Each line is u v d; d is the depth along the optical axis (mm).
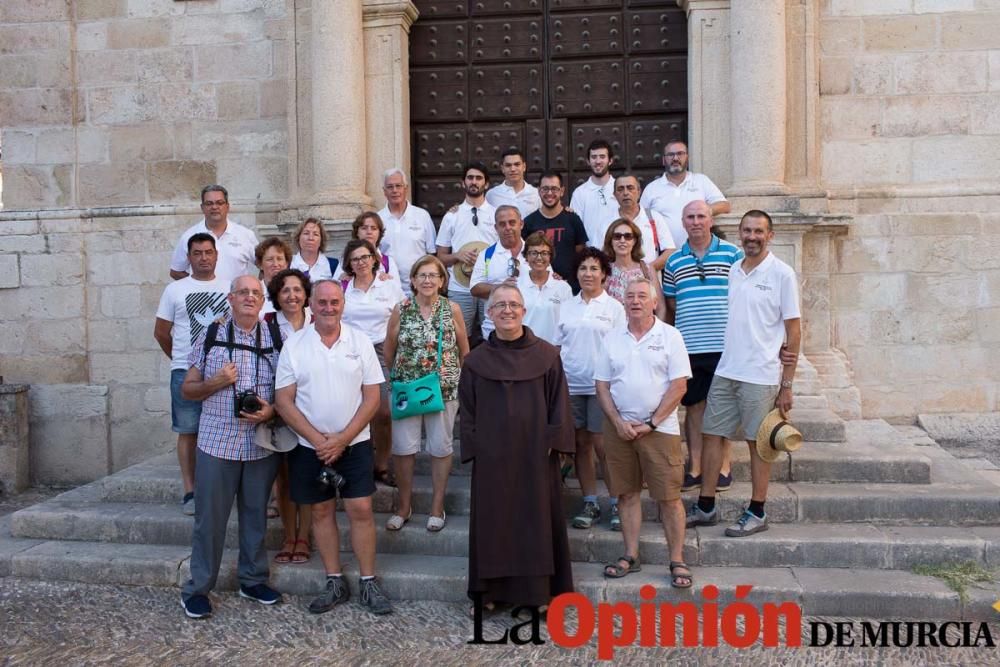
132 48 8352
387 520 5734
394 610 5023
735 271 5438
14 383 8383
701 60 7629
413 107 8281
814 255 7406
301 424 4863
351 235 7523
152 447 8289
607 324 5547
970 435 7305
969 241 7426
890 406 7516
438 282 5539
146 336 8289
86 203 8438
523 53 8164
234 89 8258
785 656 4398
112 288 8320
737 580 5004
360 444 5020
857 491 5688
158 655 4547
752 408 5277
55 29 8391
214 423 4973
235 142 8266
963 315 7441
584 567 5254
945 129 7496
